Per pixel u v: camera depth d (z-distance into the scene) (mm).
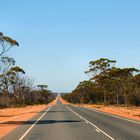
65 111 66562
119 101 116688
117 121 35625
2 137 20891
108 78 107188
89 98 151375
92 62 109812
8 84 104500
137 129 25719
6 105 103688
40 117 45719
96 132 23422
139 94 97188
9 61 70250
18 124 33594
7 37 45094
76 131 24422
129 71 101062
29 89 132375
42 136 21094
